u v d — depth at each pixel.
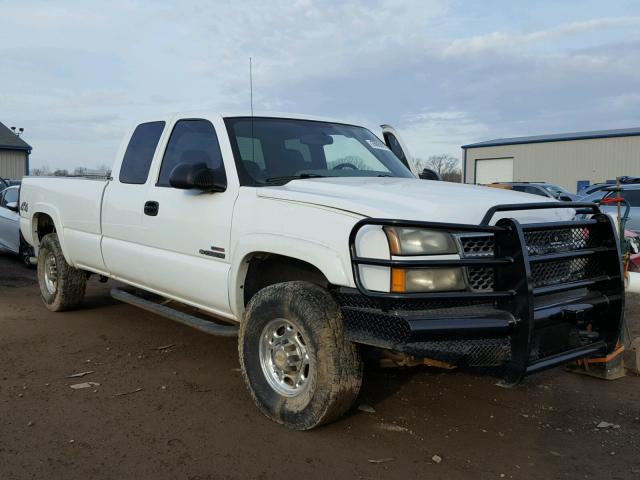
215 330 4.47
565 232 3.79
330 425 3.88
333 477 3.25
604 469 3.39
